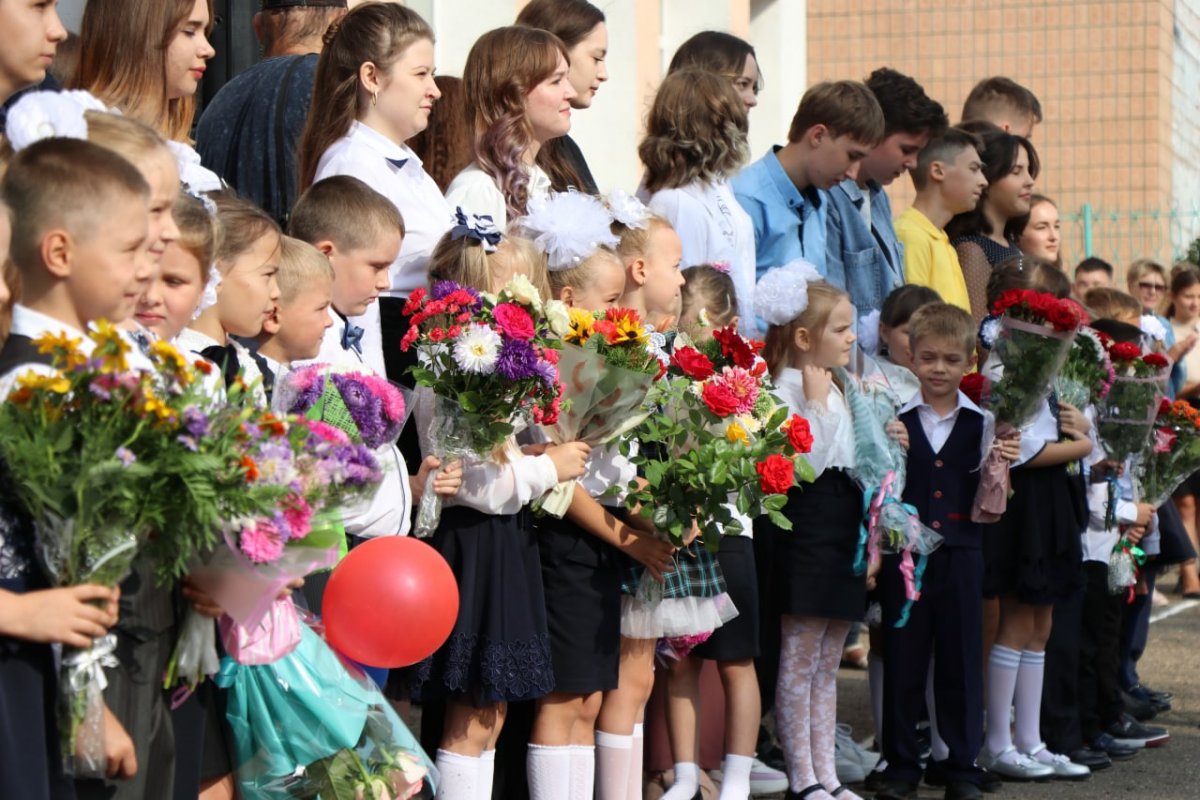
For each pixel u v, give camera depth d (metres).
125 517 5.57
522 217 9.52
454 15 17.27
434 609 7.18
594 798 9.29
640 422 8.90
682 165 11.57
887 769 11.12
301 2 11.02
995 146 14.66
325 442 6.12
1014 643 12.23
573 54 11.36
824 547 10.54
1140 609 14.59
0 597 5.44
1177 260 28.05
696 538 9.41
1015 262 13.08
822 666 10.75
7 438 5.42
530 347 8.03
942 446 11.25
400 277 9.30
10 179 5.72
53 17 7.18
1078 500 12.33
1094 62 29.41
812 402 10.59
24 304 5.77
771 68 25.22
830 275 13.09
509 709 9.11
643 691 9.39
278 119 10.34
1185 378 20.14
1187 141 31.38
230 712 6.80
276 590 6.12
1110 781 12.21
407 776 7.13
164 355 5.63
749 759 10.05
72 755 5.68
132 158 6.20
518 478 8.23
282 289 7.67
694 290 10.37
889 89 13.75
